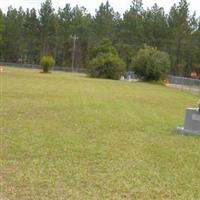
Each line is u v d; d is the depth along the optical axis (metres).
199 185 7.95
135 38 114.31
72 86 37.66
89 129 13.80
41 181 7.66
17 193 6.98
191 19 111.19
